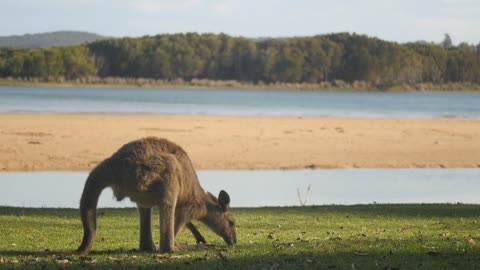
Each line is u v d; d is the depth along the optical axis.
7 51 189.00
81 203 11.20
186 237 14.95
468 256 11.75
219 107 85.31
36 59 182.00
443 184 29.72
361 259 11.49
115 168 11.23
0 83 168.88
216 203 12.81
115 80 185.50
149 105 85.75
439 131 51.78
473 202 24.59
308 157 37.22
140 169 11.27
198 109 78.62
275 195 25.78
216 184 28.53
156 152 11.55
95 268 10.61
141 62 194.00
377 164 35.97
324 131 49.66
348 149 40.34
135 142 11.56
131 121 54.00
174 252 11.93
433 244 12.88
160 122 53.69
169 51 197.62
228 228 12.90
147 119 56.56
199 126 50.94
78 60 187.12
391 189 27.92
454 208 19.70
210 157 36.31
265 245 13.03
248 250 12.39
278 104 99.69
